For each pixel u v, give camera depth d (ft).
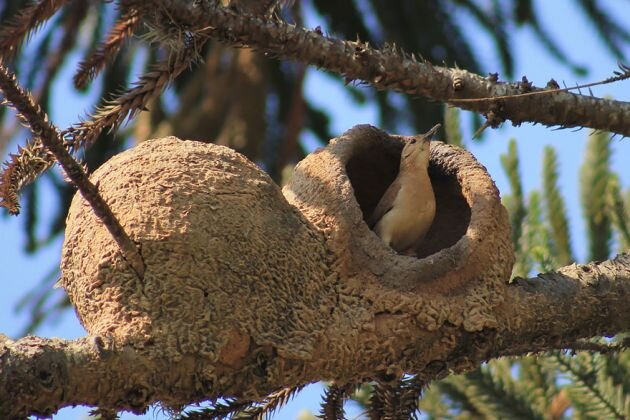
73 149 35.09
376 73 36.83
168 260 32.37
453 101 36.40
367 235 35.83
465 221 44.57
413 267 35.14
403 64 36.99
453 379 45.60
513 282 36.58
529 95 35.55
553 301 36.09
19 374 28.37
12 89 28.48
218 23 34.65
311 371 32.73
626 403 42.04
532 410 44.73
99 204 30.83
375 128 42.55
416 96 37.83
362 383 35.14
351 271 35.04
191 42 35.06
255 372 31.81
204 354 31.01
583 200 48.80
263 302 32.76
